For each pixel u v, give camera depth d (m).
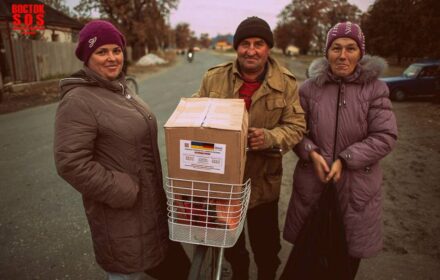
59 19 19.66
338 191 2.03
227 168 1.42
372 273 2.70
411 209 3.71
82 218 3.48
